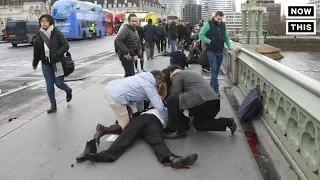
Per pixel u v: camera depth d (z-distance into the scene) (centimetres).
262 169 386
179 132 492
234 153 436
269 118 497
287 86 405
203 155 432
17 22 2972
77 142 487
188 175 379
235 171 386
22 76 1212
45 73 634
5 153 451
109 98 476
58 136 513
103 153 419
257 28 1260
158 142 434
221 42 754
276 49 1149
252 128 525
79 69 1353
